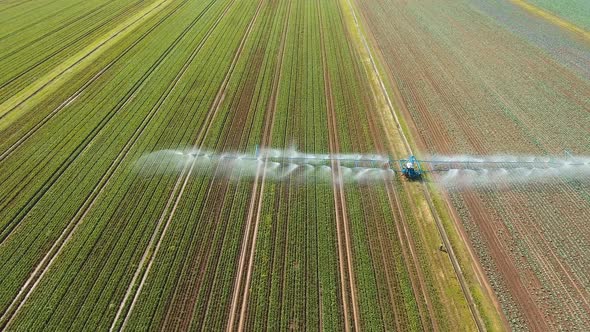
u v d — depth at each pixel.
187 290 15.14
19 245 16.94
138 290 15.19
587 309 14.30
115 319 14.23
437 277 15.52
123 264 16.05
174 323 14.08
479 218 17.84
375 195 19.20
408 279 15.45
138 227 17.64
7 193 19.48
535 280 15.28
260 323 14.07
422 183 19.80
